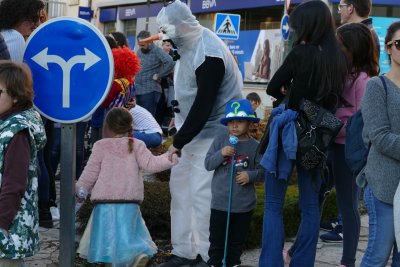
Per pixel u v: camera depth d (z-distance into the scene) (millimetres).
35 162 3312
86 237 4047
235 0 16812
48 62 3520
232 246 4172
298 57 3740
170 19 4090
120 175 4035
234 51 17234
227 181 4090
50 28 3506
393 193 3322
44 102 3543
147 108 10211
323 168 3779
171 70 10141
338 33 4320
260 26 16500
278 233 3816
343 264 4258
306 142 3678
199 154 4254
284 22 8359
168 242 5039
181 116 4383
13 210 3096
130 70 5746
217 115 4211
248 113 4004
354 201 4230
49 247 4887
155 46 10141
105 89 3498
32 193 3295
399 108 3314
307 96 3746
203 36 4129
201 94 3986
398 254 3643
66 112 3535
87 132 8430
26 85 3295
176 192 4387
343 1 5477
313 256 3846
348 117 4195
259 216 5016
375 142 3314
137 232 4086
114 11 21266
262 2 16016
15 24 4742
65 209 3604
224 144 4125
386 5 14430
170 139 9227
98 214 4004
